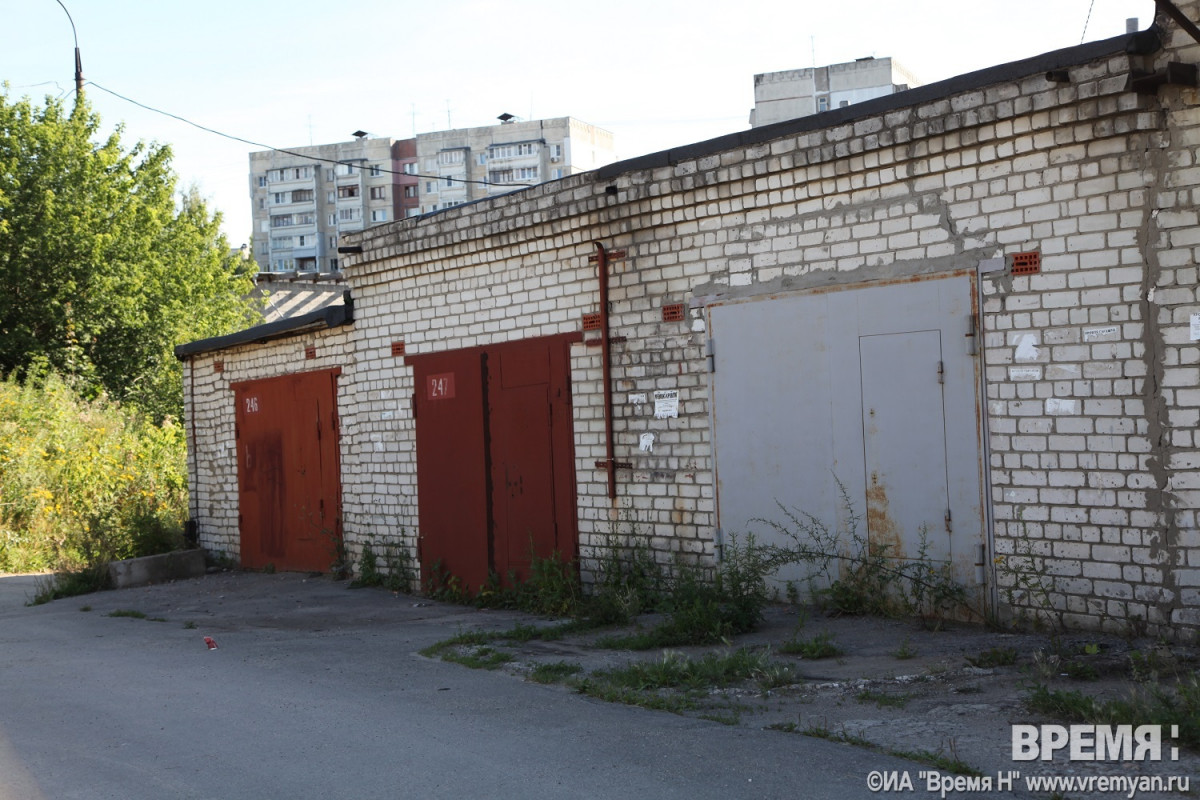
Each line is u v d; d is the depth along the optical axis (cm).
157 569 1489
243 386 1505
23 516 1816
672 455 941
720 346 900
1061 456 698
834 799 437
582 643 838
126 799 481
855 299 809
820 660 699
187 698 689
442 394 1166
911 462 779
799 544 848
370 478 1273
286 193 8212
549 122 7719
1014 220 718
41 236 2530
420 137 7944
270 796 475
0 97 2627
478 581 1122
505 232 1075
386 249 1223
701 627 802
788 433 855
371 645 886
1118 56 654
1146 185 655
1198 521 638
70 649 937
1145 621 661
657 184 932
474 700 652
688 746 522
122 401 2620
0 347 2497
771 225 865
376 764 516
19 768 537
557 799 454
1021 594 722
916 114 759
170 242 2919
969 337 743
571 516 1028
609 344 987
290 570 1420
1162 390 652
